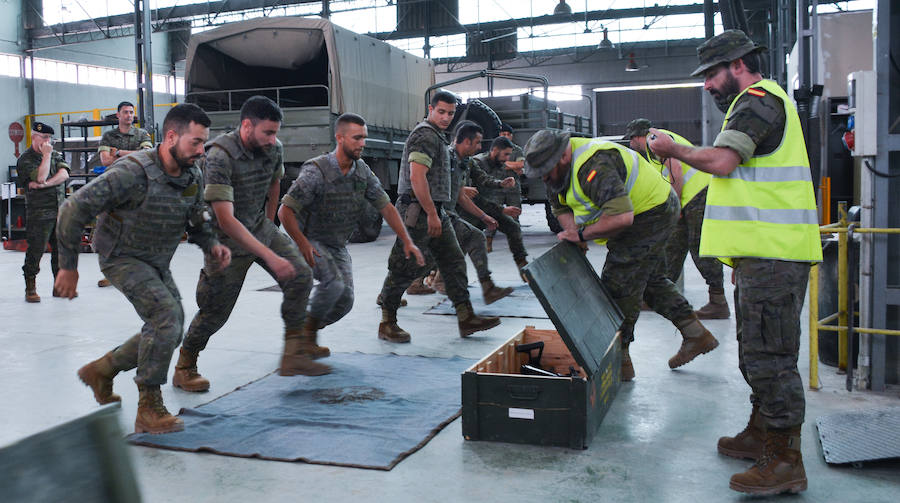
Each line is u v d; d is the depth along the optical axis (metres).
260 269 8.87
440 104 4.47
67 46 27.44
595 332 3.05
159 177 2.86
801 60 8.10
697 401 3.35
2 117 25.36
